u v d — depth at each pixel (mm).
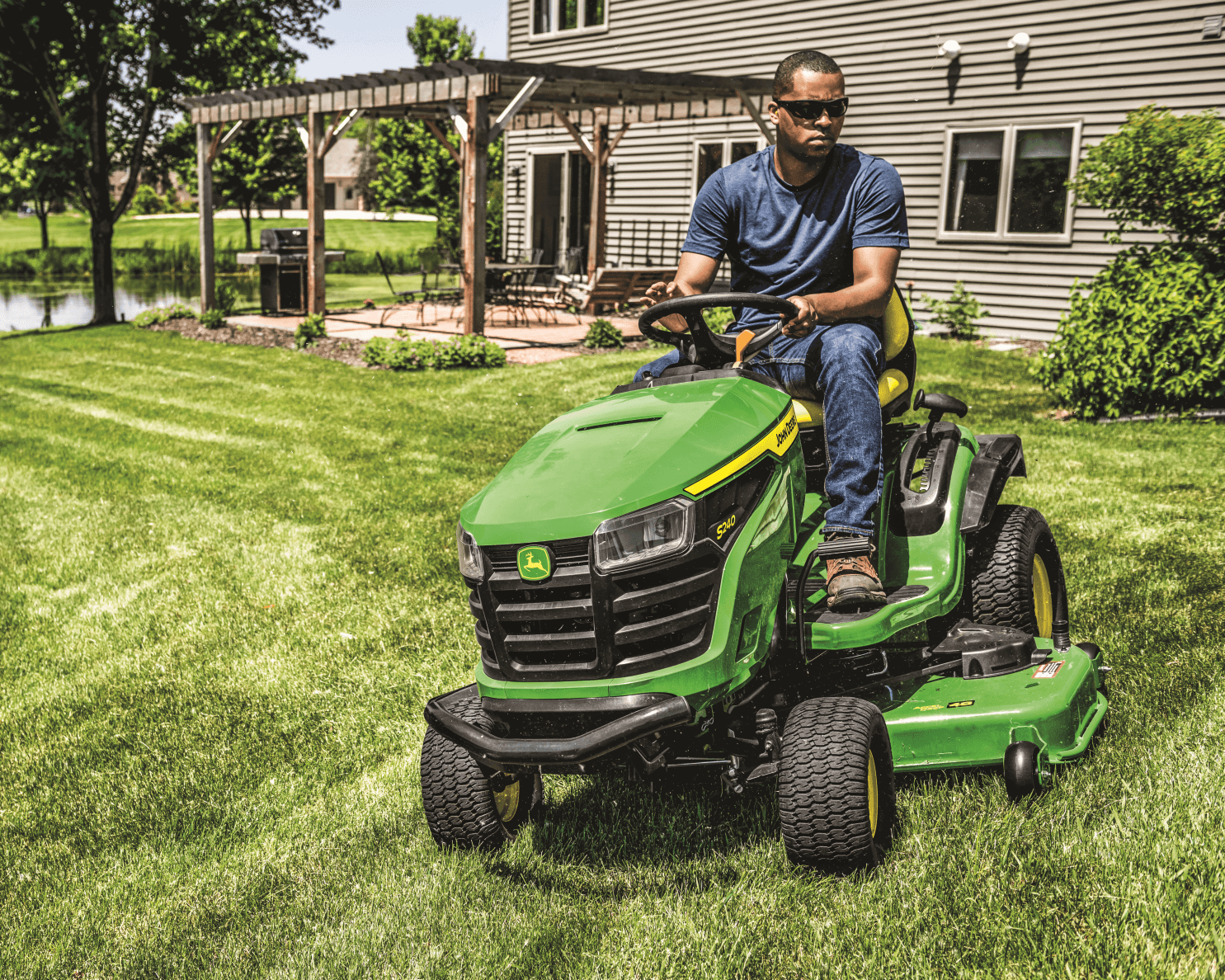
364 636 5059
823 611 3074
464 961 2605
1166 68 12281
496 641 2684
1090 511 6004
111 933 2945
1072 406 8633
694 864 2947
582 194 20594
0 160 24031
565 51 20125
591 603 2555
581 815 3326
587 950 2602
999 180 13953
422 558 6129
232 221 70375
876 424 3057
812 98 3127
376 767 3807
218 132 18359
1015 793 2932
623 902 2807
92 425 10500
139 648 5148
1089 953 2320
